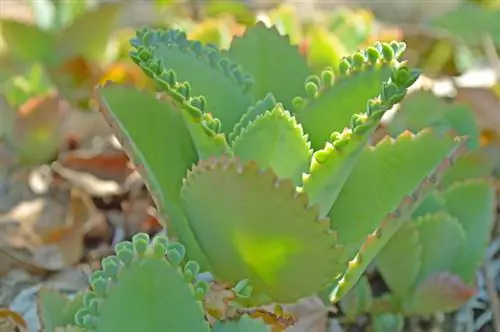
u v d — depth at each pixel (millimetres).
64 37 684
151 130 487
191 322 419
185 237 481
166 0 800
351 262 463
